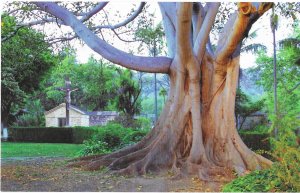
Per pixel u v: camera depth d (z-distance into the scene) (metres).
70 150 18.22
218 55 10.79
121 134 15.64
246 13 8.94
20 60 19.00
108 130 15.70
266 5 8.78
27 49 17.84
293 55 28.22
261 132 18.09
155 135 11.19
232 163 10.31
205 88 11.09
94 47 11.16
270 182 6.35
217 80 11.02
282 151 6.54
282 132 7.22
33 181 9.07
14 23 14.07
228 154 10.49
